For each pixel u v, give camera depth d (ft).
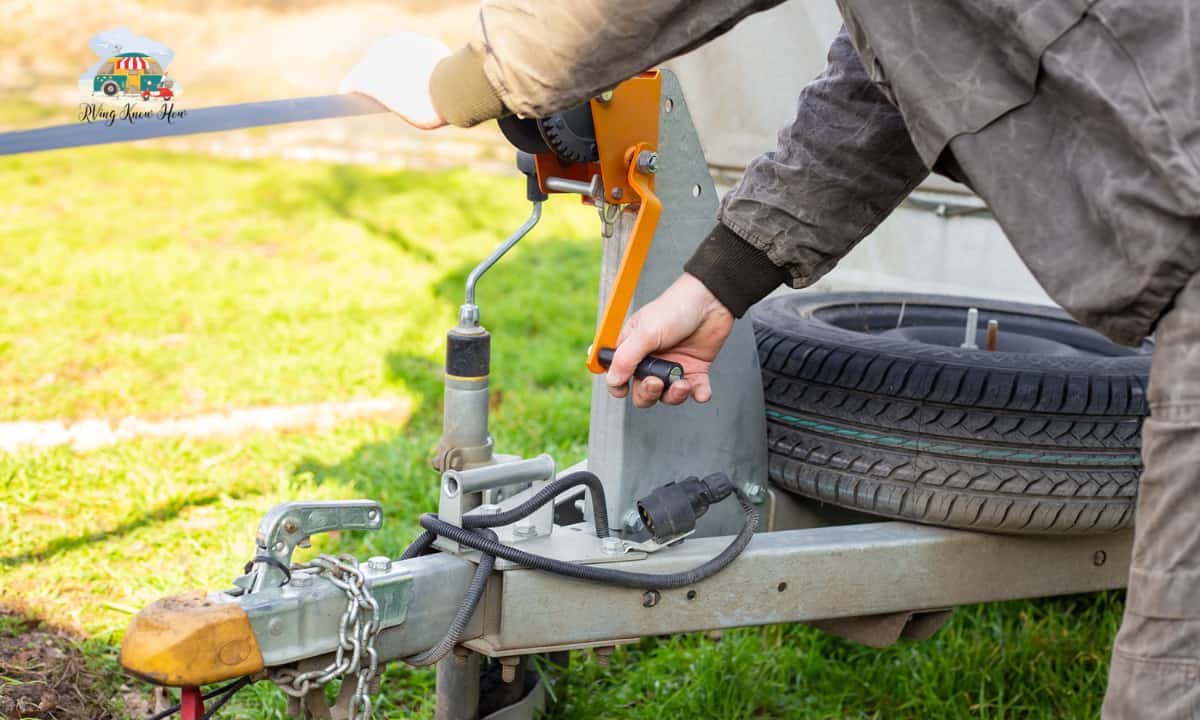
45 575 9.84
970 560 7.46
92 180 32.12
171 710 6.01
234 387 15.17
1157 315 4.56
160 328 18.04
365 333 18.03
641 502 6.59
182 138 40.47
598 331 6.49
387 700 8.45
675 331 6.12
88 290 20.12
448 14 63.26
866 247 12.91
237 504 11.35
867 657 9.52
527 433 13.96
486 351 6.45
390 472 12.26
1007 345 9.92
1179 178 4.26
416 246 25.91
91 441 12.98
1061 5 4.50
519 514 6.25
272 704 8.30
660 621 6.59
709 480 6.75
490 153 40.32
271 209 29.27
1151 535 4.50
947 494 7.30
